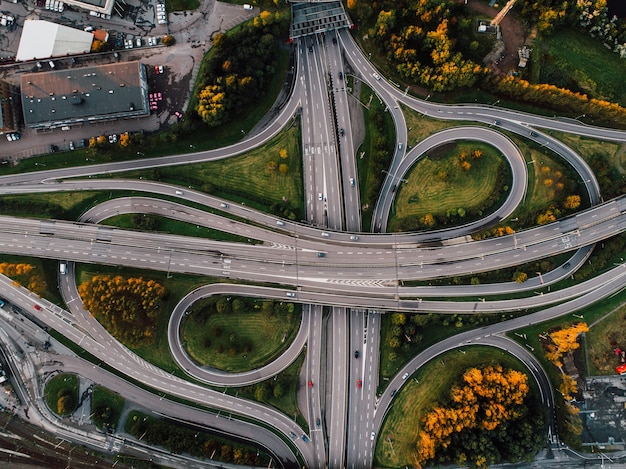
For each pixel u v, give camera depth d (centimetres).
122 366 13012
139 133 12731
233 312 13050
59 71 12394
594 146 13275
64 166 13075
